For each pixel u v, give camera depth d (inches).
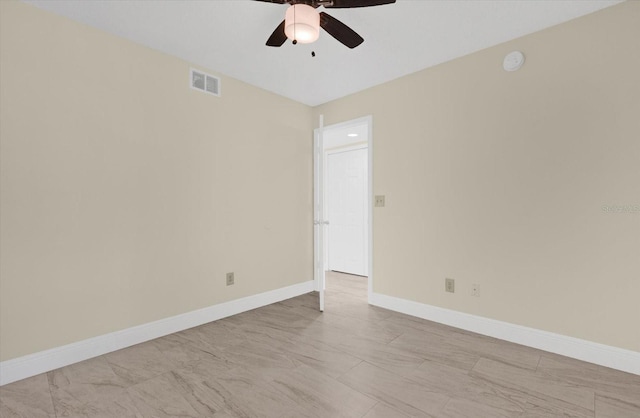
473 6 78.0
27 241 75.0
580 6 78.4
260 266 129.8
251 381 73.1
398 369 78.5
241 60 106.1
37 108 76.4
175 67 103.1
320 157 130.0
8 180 72.6
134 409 63.0
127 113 91.8
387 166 124.8
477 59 100.9
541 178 89.0
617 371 76.7
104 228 87.3
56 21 79.6
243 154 123.3
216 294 114.2
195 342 94.5
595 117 80.6
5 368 71.6
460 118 104.8
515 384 71.5
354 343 93.7
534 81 90.0
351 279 183.2
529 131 91.0
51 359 77.9
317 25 63.9
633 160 75.7
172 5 76.6
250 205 126.0
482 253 100.3
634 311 75.7
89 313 84.6
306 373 76.7
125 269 91.3
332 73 116.6
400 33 90.1
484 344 92.6
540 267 89.3
